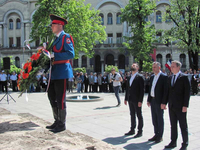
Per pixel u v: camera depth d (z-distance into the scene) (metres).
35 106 11.40
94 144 2.83
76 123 7.38
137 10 24.38
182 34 22.91
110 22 40.53
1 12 43.62
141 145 5.16
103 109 10.25
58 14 21.42
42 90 22.41
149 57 24.31
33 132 3.29
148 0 24.00
